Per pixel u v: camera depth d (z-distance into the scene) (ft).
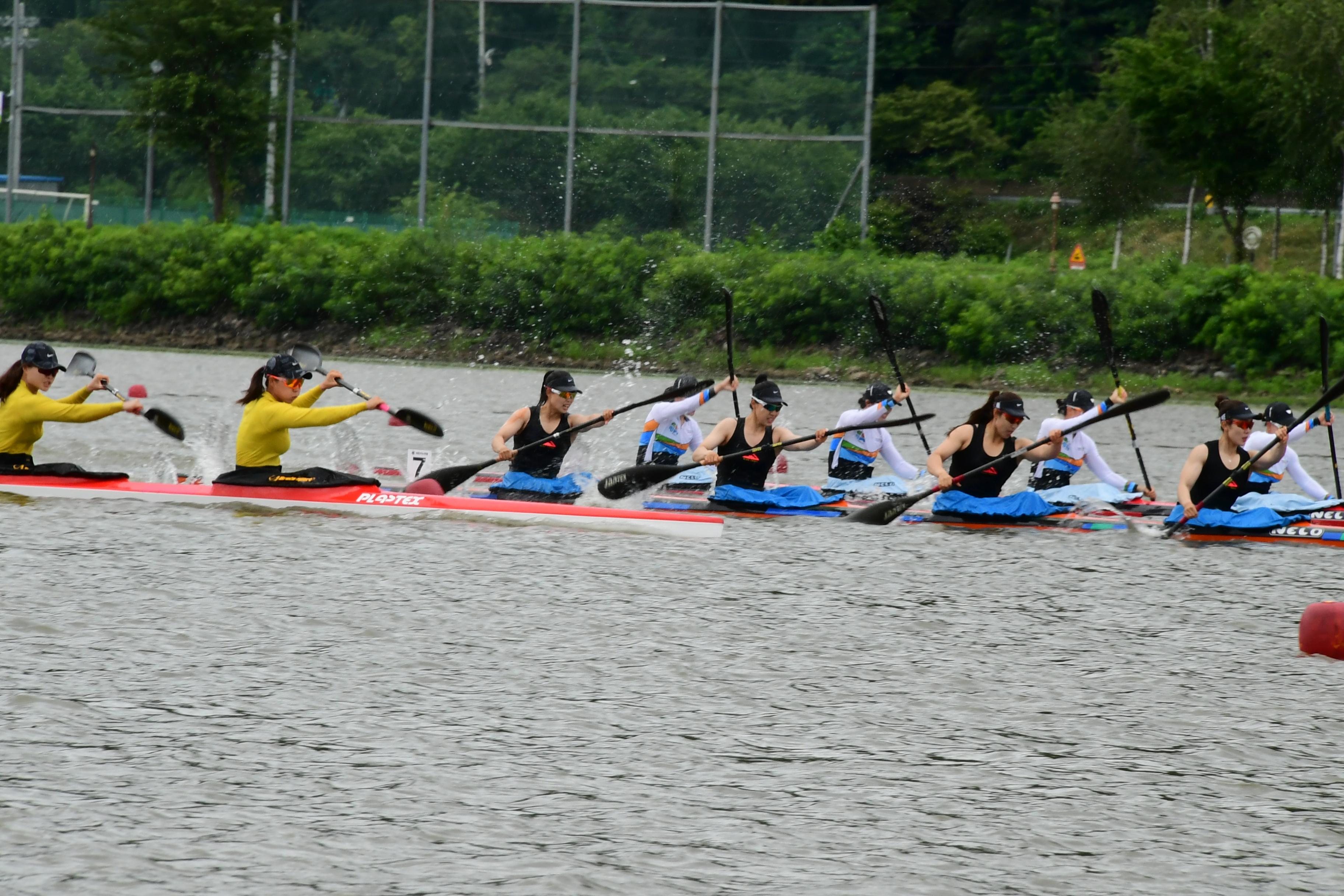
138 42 631.97
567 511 188.34
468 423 329.11
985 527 198.29
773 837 88.79
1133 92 618.85
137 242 607.37
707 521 185.57
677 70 582.35
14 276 615.98
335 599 142.31
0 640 123.03
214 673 116.67
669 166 585.63
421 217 603.67
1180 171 625.41
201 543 167.02
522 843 86.69
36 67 654.53
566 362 559.79
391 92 608.60
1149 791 97.50
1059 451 206.59
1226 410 192.44
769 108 579.89
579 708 111.24
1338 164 572.10
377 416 331.77
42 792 91.76
